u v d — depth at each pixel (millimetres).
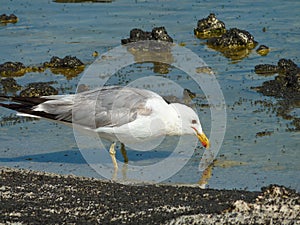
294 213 8953
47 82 18453
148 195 10469
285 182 11828
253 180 11984
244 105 16219
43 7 27016
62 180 11344
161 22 24453
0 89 17828
